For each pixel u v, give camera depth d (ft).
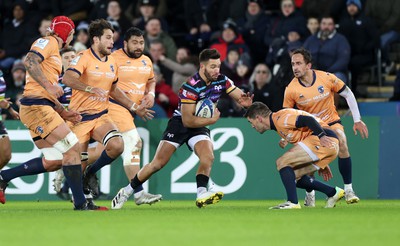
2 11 207.82
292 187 103.50
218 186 150.30
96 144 126.82
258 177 149.89
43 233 69.92
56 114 100.53
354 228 73.82
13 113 127.13
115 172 151.84
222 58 183.93
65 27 101.55
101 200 151.74
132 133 122.01
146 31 183.93
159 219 85.30
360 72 188.65
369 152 150.00
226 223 79.51
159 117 164.76
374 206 115.96
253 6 190.08
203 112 106.01
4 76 189.16
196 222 80.94
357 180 149.79
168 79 174.50
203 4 205.77
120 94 113.60
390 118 149.59
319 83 114.83
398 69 182.60
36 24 196.13
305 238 65.16
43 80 96.89
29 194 152.66
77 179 101.55
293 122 100.63
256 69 166.20
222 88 107.14
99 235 67.97
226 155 150.51
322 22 171.63
